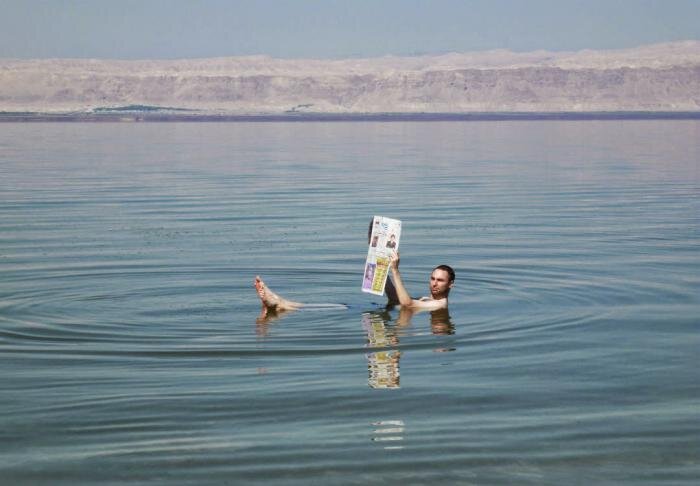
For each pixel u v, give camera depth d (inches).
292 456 279.0
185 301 503.2
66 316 466.3
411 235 759.7
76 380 354.0
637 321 454.0
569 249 681.6
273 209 944.3
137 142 2532.0
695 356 389.4
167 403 325.7
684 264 615.5
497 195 1082.7
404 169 1494.8
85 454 281.1
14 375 361.4
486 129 3747.5
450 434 296.5
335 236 752.3
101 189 1151.6
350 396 332.8
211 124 4896.7
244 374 362.0
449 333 428.1
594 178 1300.4
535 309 481.7
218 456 279.0
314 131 3565.5
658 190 1127.0
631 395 336.5
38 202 1004.6
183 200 1028.5
